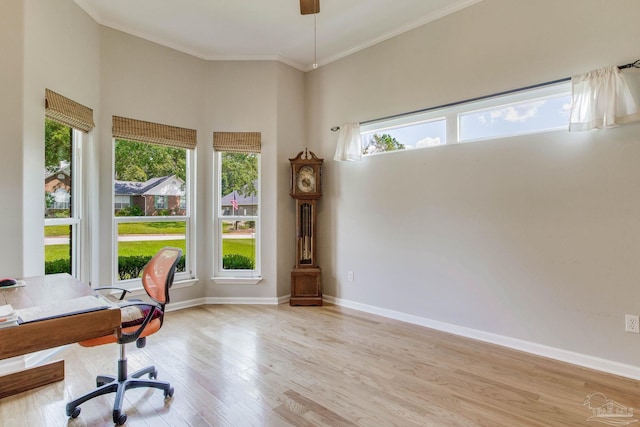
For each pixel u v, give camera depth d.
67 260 2.93
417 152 3.30
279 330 3.12
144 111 3.50
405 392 2.06
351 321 3.38
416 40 3.31
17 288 1.71
